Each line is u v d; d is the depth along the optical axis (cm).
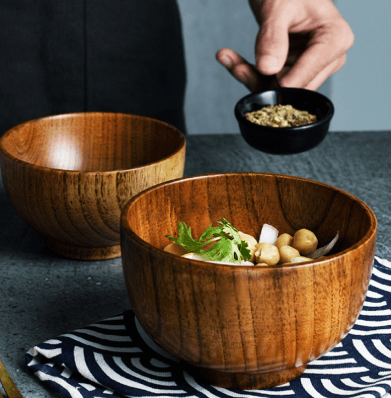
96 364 40
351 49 182
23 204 54
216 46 149
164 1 135
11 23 129
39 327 48
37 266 59
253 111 78
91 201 52
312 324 34
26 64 134
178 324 34
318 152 95
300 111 77
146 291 35
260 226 49
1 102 137
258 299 32
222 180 47
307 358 35
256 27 149
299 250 46
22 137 63
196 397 38
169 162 55
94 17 132
